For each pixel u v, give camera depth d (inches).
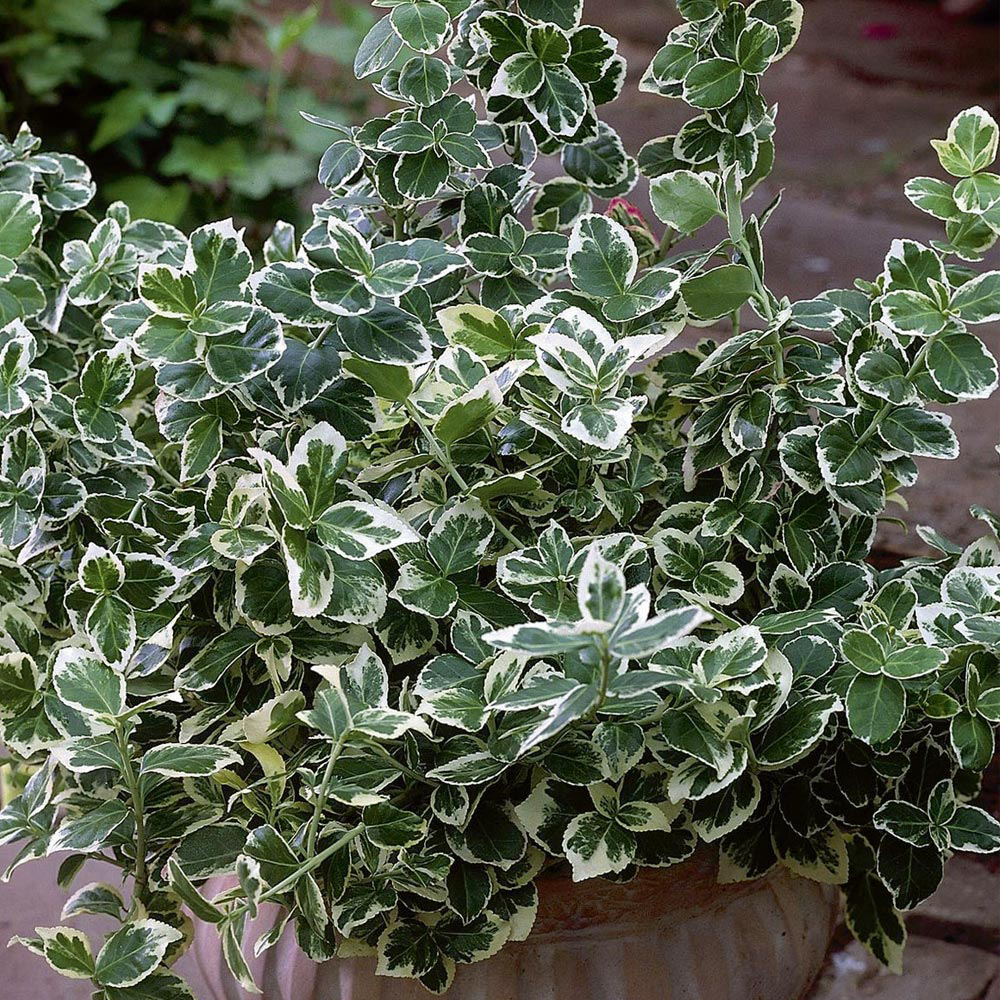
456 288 67.4
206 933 67.2
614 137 69.7
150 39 158.6
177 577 63.0
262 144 152.9
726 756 61.1
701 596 63.8
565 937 63.9
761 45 64.4
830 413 64.7
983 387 62.4
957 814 63.4
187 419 64.1
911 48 295.3
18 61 145.9
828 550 65.6
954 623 63.1
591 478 65.1
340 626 63.7
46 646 68.3
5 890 74.9
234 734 63.1
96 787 64.5
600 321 65.9
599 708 60.4
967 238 65.0
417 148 65.6
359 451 65.6
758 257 65.1
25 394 64.1
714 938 64.7
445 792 62.1
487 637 58.3
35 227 66.7
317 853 62.4
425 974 62.9
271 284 63.5
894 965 66.9
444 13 64.4
